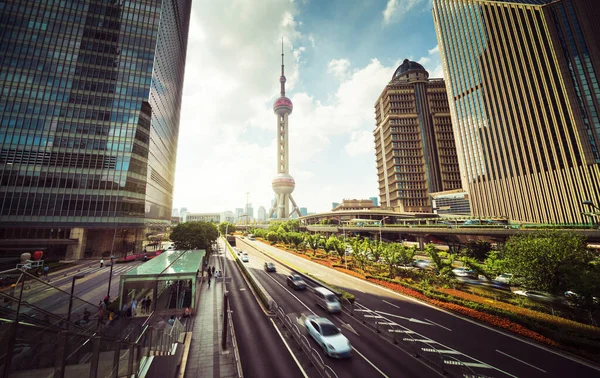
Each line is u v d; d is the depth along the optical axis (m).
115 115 64.69
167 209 97.62
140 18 72.50
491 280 31.30
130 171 63.44
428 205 126.88
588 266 21.00
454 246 55.91
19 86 59.91
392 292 29.98
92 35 67.12
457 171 128.12
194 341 18.28
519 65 80.81
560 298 22.62
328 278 36.94
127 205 62.22
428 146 131.88
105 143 62.62
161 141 84.19
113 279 38.59
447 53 105.56
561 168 69.38
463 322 21.08
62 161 59.00
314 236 62.16
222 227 119.06
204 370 14.50
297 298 28.33
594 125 66.88
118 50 68.56
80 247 57.19
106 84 65.62
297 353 16.42
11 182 55.25
